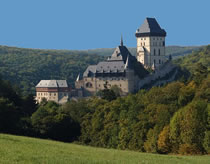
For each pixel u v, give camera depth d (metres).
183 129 190.25
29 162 112.12
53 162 113.56
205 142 181.25
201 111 192.75
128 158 133.38
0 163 109.69
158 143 199.62
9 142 144.50
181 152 187.75
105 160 122.94
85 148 152.62
